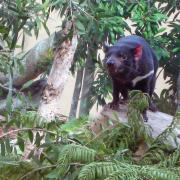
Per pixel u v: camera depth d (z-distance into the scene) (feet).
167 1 18.03
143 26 16.28
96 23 10.50
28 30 10.05
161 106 17.88
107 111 11.02
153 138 8.85
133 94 8.63
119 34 15.62
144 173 6.47
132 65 11.42
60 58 10.59
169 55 17.10
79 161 7.09
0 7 10.03
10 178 7.53
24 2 9.68
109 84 17.25
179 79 17.12
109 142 8.24
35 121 7.76
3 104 16.34
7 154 7.83
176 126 8.07
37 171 7.46
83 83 18.04
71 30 10.16
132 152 8.38
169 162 7.18
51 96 10.52
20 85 19.43
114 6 15.42
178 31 17.44
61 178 7.02
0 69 9.80
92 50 15.90
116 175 6.36
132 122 8.34
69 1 10.09
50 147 7.55
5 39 9.75
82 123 9.43
